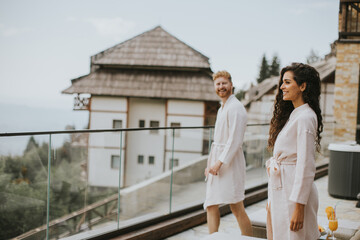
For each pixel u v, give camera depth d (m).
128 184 7.36
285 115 2.51
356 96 11.35
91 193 6.50
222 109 3.65
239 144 3.49
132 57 26.52
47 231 4.13
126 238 3.76
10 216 4.33
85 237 3.62
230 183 3.58
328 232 2.97
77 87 25.70
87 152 6.14
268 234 2.61
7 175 3.99
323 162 8.83
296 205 2.28
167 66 25.86
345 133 11.33
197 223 4.63
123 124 25.62
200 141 5.75
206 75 26.17
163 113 25.81
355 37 11.66
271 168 2.44
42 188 3.96
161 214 4.38
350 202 5.70
